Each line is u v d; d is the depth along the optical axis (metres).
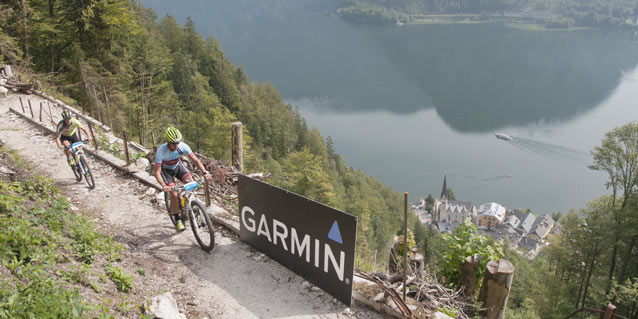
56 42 26.19
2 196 4.67
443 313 4.36
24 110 13.02
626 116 185.12
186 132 43.94
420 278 5.46
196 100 65.38
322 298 4.60
